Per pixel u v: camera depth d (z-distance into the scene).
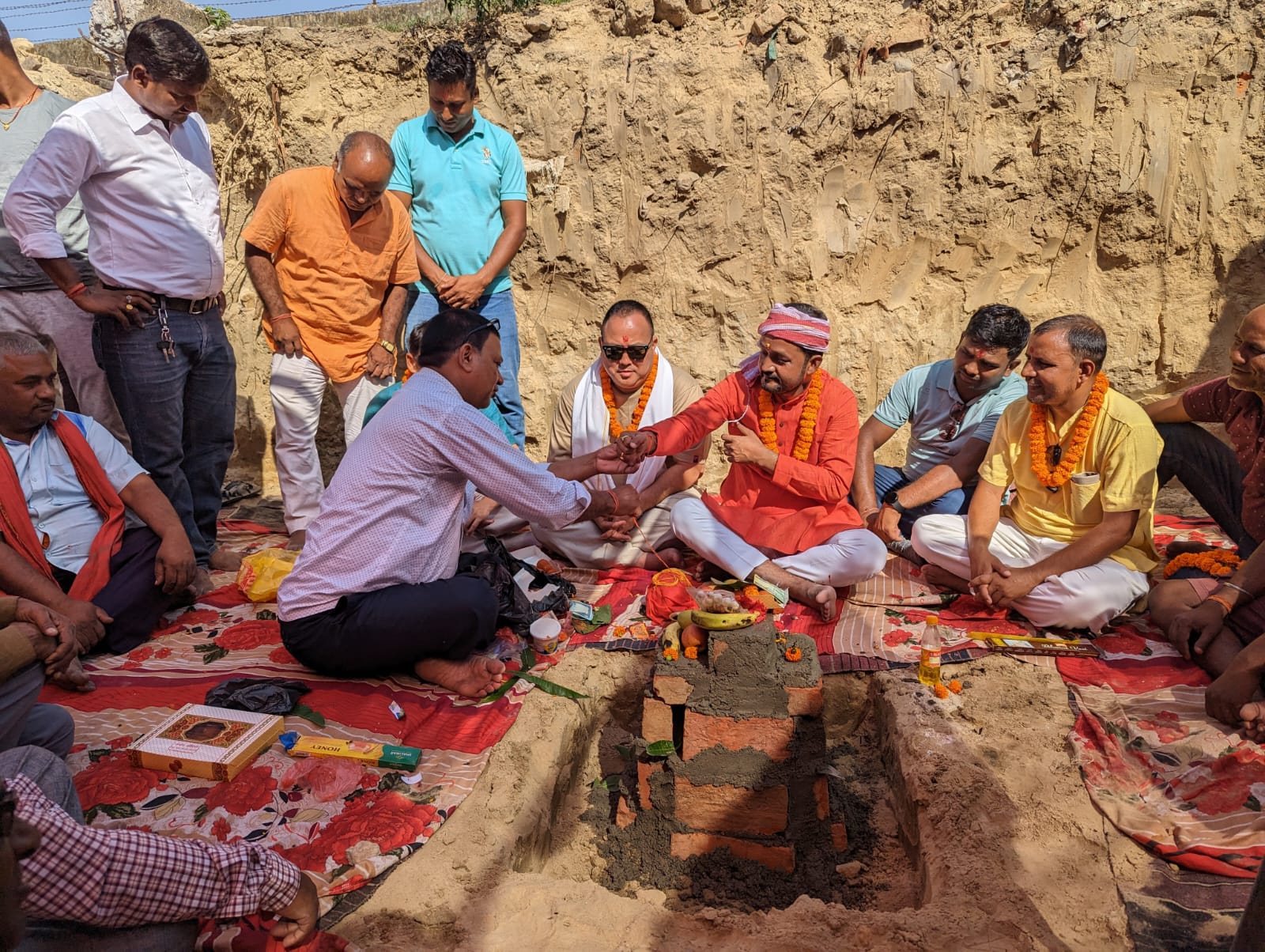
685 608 4.10
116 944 1.90
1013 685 3.61
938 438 4.89
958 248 5.57
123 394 4.35
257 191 6.36
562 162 5.82
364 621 3.42
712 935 2.56
